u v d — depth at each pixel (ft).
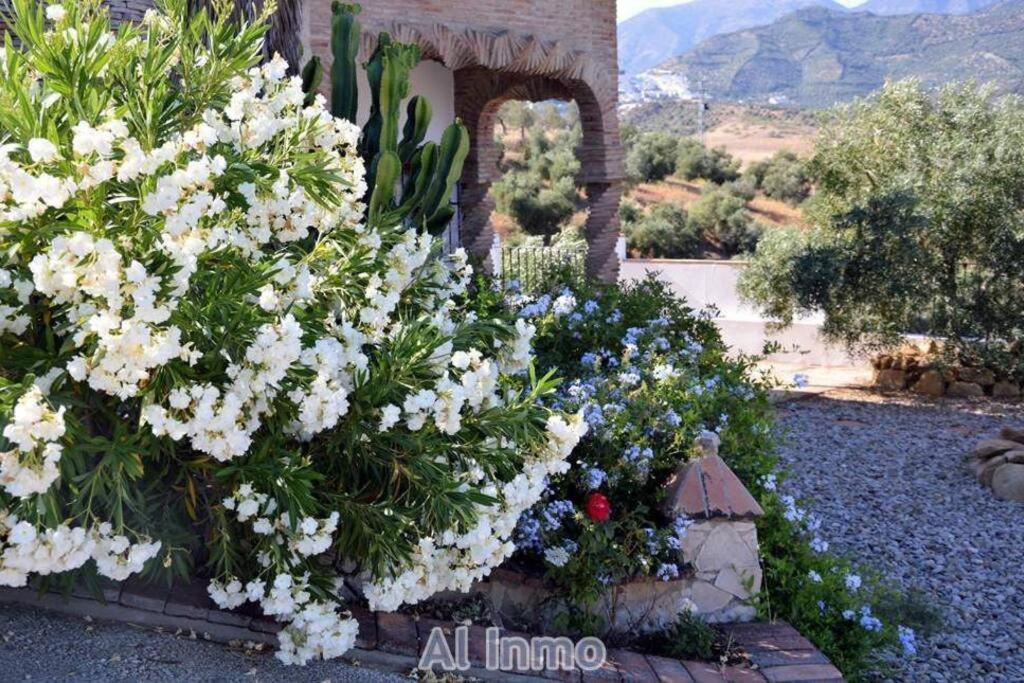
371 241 14.67
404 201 20.89
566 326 24.36
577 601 16.85
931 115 49.93
